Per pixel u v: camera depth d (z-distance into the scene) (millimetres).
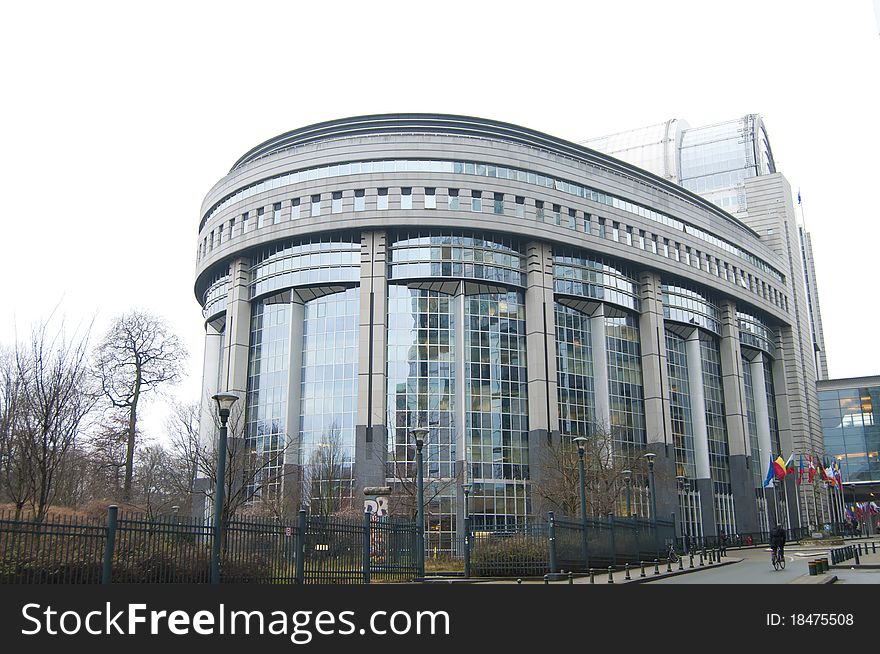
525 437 69188
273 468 66312
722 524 83625
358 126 76875
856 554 34188
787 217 109938
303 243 71625
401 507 54812
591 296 75688
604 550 37125
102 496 55156
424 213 69062
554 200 74250
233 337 72500
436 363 68188
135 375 60344
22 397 31266
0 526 15125
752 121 121625
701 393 84812
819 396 120125
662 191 85125
